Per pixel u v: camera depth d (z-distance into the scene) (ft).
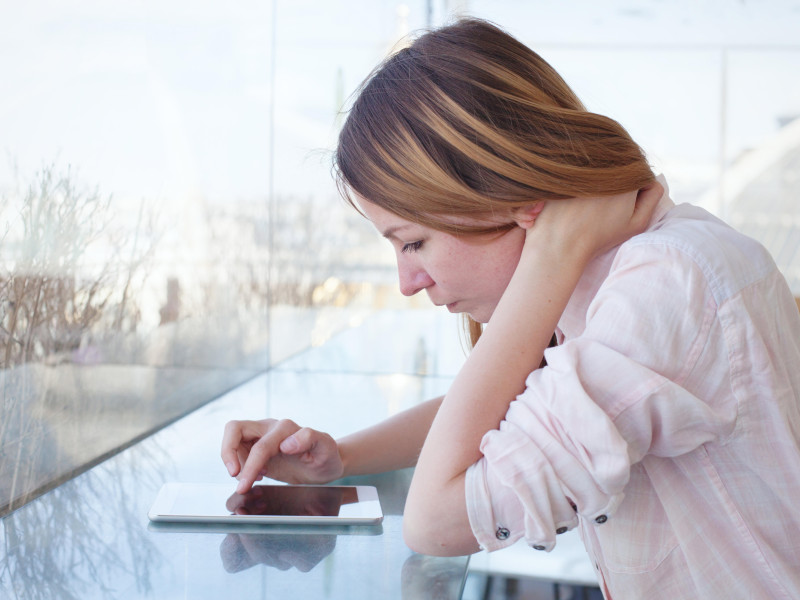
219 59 4.59
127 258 3.43
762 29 14.70
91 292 3.11
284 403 4.20
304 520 2.25
